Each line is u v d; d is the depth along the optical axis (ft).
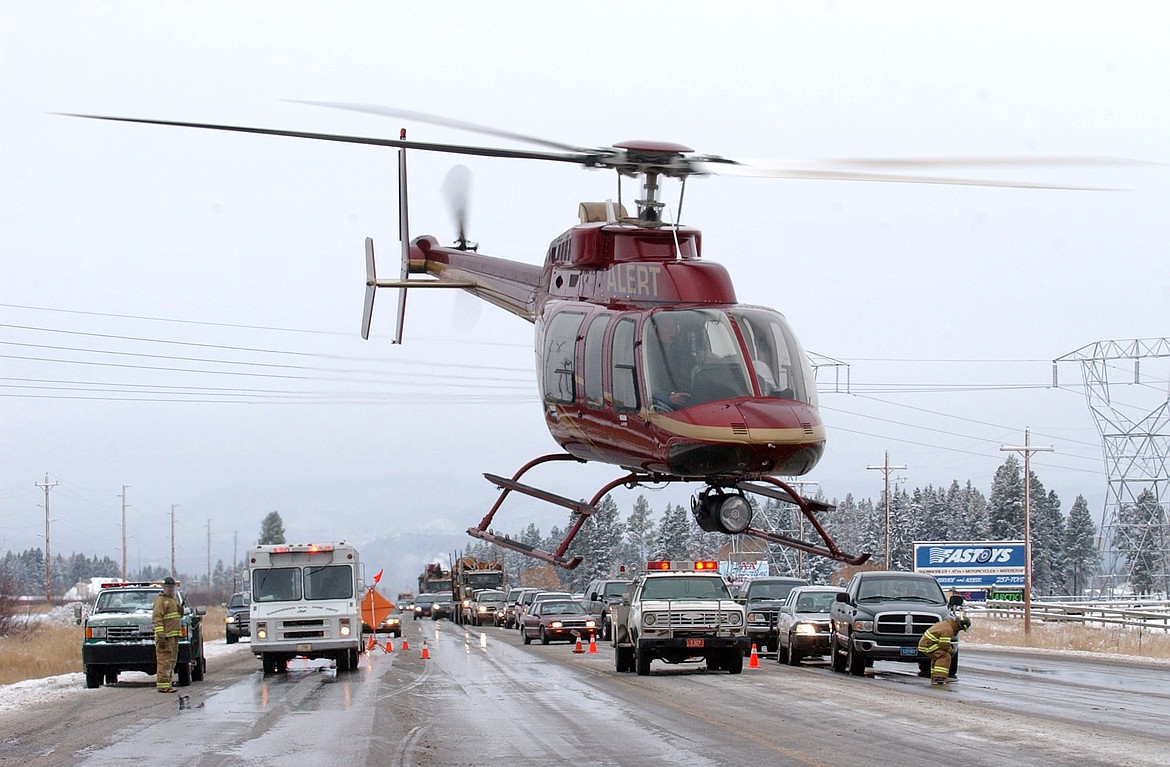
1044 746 70.54
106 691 125.39
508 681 125.70
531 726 84.48
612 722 85.92
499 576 366.63
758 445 85.40
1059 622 293.43
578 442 100.94
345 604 142.72
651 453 89.66
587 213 107.45
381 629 194.08
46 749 77.30
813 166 83.15
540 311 109.29
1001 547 342.44
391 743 76.69
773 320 93.20
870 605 128.77
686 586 134.10
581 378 97.96
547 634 215.72
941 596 130.41
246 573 145.48
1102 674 133.49
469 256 134.00
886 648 124.16
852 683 117.70
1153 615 246.27
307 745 76.38
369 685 124.26
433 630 305.53
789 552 516.32
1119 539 414.82
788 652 151.84
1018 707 93.56
